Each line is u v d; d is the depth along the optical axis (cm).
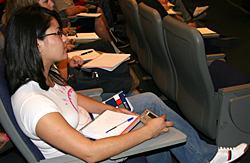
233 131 150
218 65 167
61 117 80
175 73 182
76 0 327
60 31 90
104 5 371
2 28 118
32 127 77
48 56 88
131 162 107
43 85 85
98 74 158
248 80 149
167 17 152
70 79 150
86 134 96
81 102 121
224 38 204
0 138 136
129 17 262
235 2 607
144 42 243
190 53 129
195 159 124
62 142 77
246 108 142
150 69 255
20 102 80
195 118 165
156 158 135
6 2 145
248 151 170
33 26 80
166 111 129
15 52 79
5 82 84
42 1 153
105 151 81
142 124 108
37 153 90
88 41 217
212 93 138
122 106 130
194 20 348
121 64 167
